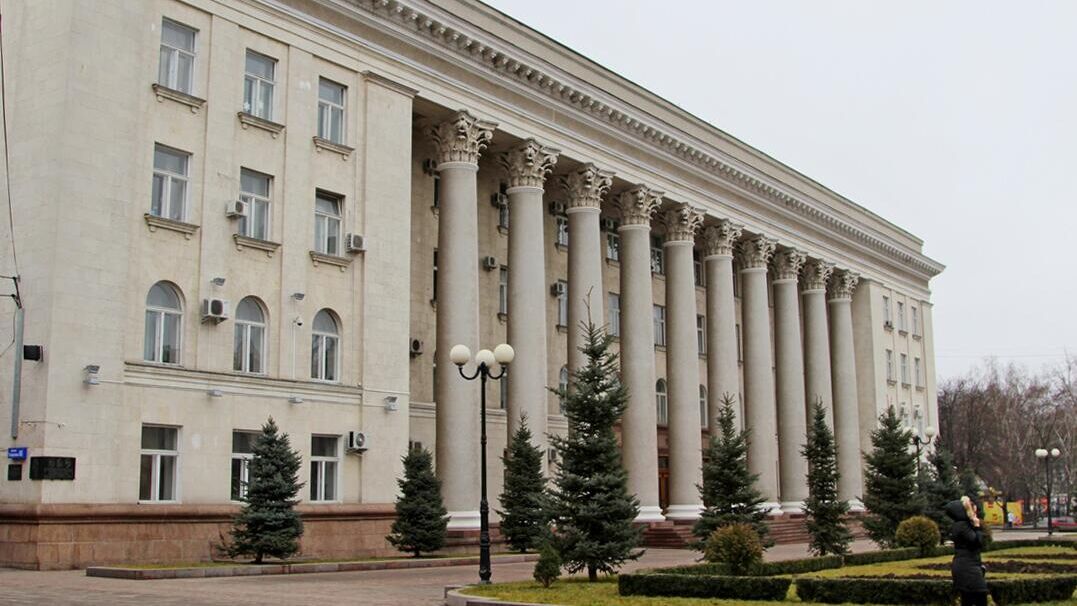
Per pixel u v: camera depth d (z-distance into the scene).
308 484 26.72
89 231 22.81
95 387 22.55
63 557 21.44
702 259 49.41
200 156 25.44
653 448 38.41
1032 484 85.12
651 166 40.69
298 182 27.58
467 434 31.14
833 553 31.27
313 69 28.41
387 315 29.25
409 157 30.61
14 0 24.08
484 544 19.16
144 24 24.56
